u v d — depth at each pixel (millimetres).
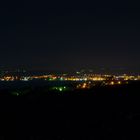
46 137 18875
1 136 19453
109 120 20938
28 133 19750
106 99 26094
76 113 23188
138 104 23719
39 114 23750
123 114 21859
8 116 23750
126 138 17719
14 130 20406
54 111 24219
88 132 19156
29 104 27250
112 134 18484
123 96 26297
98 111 23109
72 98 27891
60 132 19547
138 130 18734
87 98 27203
